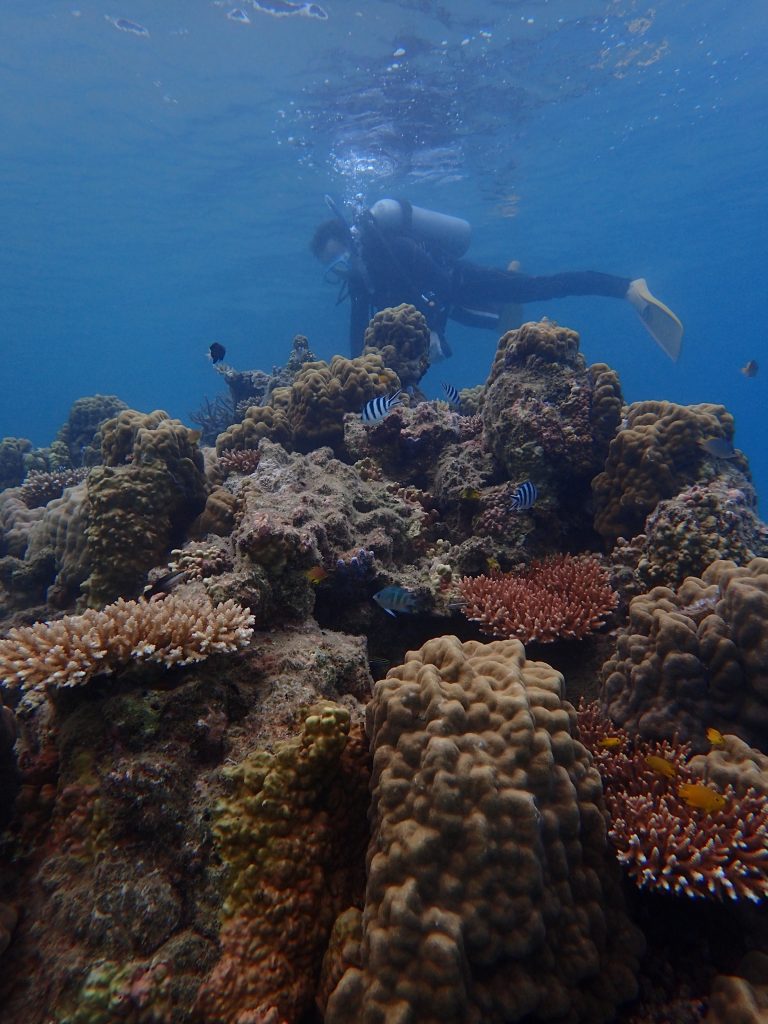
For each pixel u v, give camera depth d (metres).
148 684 3.21
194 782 2.92
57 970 2.42
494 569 5.80
